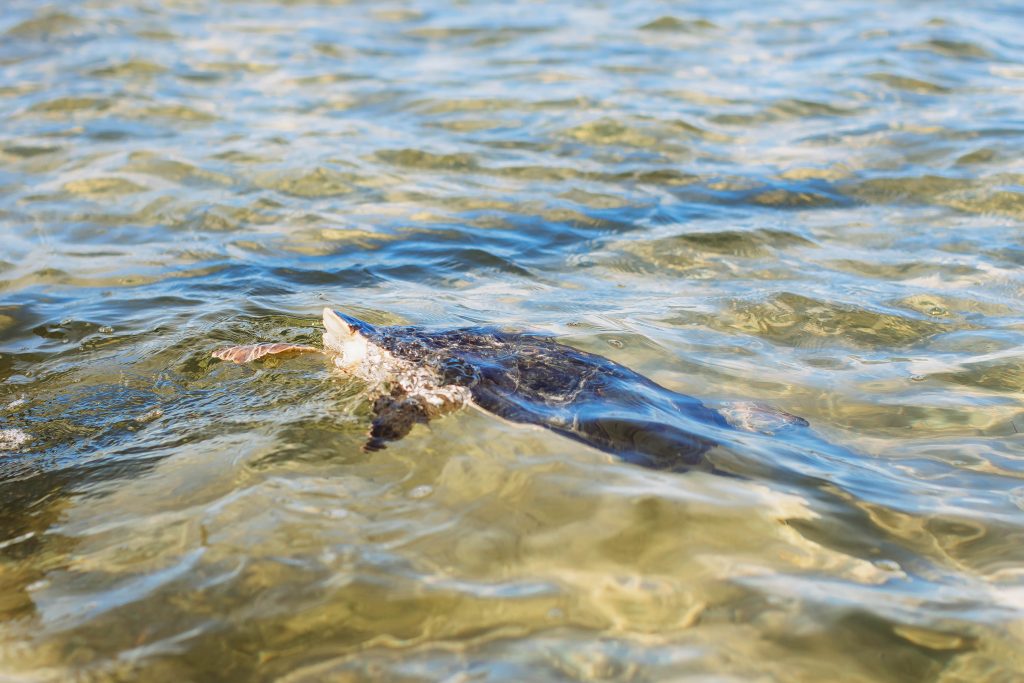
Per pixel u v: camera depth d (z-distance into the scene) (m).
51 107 9.93
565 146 8.80
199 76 11.13
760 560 3.30
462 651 2.88
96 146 8.89
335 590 3.17
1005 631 2.95
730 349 5.17
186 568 3.32
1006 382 4.77
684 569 3.25
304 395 4.63
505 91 10.45
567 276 6.26
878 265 6.32
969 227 6.87
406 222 7.17
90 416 4.48
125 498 3.79
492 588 3.16
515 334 4.99
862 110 9.54
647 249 6.66
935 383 4.78
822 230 6.93
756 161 8.34
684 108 9.74
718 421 4.27
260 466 3.97
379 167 8.33
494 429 4.17
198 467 4.00
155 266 6.41
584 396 4.31
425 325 5.39
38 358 5.10
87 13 13.66
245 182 8.02
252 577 3.25
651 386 4.50
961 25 12.30
